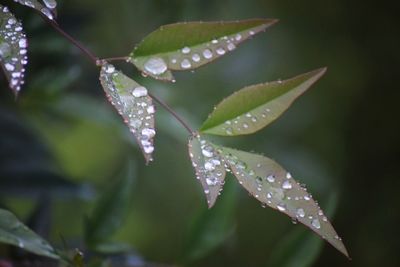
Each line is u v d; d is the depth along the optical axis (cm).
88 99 75
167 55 54
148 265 65
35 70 73
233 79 96
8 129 71
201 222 64
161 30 54
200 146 54
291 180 53
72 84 75
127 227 107
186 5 83
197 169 53
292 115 106
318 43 110
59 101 74
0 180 69
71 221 93
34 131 72
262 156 54
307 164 93
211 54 54
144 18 84
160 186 104
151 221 106
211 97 93
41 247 55
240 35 54
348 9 110
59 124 84
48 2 53
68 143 103
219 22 54
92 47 76
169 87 80
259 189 53
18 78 51
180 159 103
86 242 62
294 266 64
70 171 104
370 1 110
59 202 92
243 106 54
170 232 107
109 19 84
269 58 103
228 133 54
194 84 93
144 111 52
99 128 101
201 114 90
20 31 52
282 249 64
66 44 73
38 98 73
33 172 69
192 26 54
